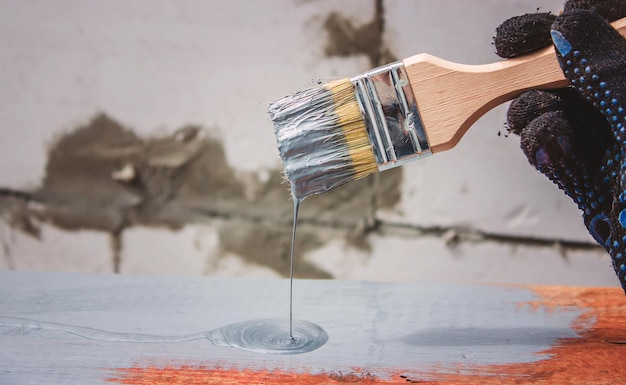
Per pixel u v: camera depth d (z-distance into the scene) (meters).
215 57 2.72
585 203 1.31
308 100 1.28
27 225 2.91
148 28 2.74
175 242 2.84
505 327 1.48
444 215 2.71
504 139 2.62
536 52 1.25
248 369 1.28
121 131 2.81
